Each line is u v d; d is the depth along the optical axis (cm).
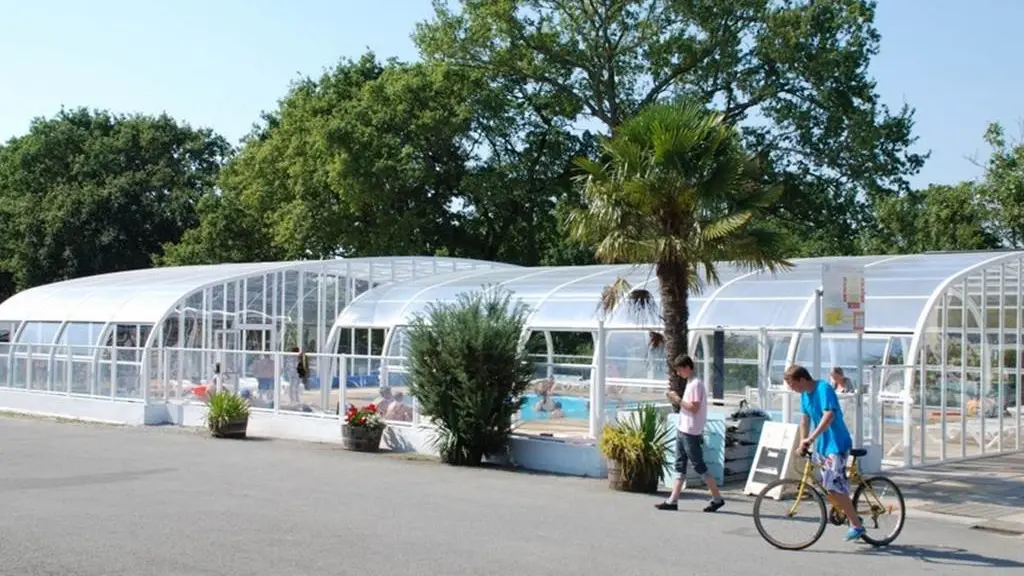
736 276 2312
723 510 1380
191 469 1719
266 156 4891
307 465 1794
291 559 1005
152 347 2772
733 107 4275
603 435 1562
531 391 1895
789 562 1040
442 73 4334
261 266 3416
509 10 4141
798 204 4197
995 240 4616
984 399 2123
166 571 945
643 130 1661
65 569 946
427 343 1858
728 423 1689
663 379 2206
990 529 1296
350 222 4528
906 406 1877
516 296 2584
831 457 1123
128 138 6631
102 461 1816
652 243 1631
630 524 1252
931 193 4900
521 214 4747
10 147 7188
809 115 4091
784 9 4034
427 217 4653
